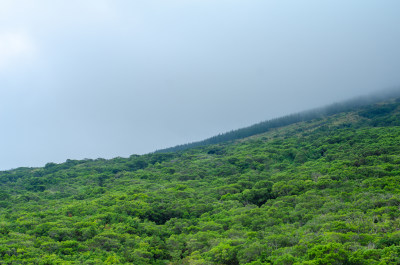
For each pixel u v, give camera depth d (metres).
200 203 86.56
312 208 68.75
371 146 114.00
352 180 82.19
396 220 53.00
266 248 53.81
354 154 108.88
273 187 89.31
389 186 71.19
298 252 49.22
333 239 48.91
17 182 133.88
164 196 91.50
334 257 43.81
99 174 133.75
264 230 63.78
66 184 122.31
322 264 43.81
